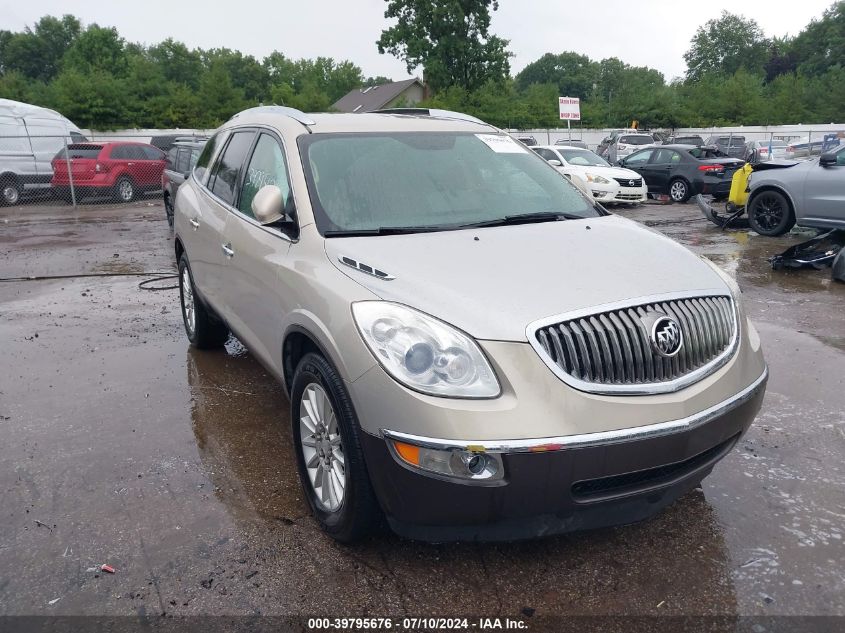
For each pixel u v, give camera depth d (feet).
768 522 10.67
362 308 9.14
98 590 9.21
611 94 305.53
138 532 10.53
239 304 13.80
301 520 10.85
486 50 179.01
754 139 140.05
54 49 287.69
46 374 17.46
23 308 24.43
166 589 9.23
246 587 9.27
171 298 25.93
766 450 13.01
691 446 8.85
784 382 16.56
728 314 9.93
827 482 11.84
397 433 8.41
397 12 180.96
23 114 62.75
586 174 55.62
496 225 11.80
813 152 89.61
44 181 63.46
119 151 63.57
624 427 8.38
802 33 297.53
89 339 20.49
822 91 172.86
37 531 10.55
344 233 11.02
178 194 18.98
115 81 131.44
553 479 8.20
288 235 11.60
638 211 54.44
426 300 8.92
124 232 45.34
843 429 13.92
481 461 8.16
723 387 9.30
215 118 134.41
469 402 8.20
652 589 9.20
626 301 8.92
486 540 8.79
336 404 9.35
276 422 14.55
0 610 8.84
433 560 9.80
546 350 8.39
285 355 11.48
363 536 9.75
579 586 9.27
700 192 58.65
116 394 16.08
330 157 12.44
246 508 11.21
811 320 21.95
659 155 62.03
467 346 8.39
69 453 13.10
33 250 37.86
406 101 180.34
